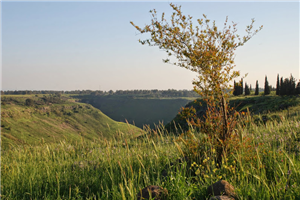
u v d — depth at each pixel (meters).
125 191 4.46
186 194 4.02
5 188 5.14
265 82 72.06
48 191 5.08
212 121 5.79
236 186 4.20
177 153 6.36
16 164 6.54
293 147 6.01
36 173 6.00
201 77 5.85
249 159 4.94
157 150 6.59
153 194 3.97
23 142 8.96
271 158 5.18
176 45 5.98
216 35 6.09
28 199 4.79
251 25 5.92
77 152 8.38
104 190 4.67
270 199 3.78
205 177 4.50
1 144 8.78
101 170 5.94
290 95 54.06
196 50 5.91
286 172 4.26
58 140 9.38
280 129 8.21
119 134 7.62
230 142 5.36
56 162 7.17
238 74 5.70
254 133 7.15
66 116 178.88
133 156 6.81
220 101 5.73
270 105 41.53
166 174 5.34
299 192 3.58
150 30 6.15
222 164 4.79
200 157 5.44
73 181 5.43
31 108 172.62
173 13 6.07
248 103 51.16
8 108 156.88
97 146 8.84
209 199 3.65
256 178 4.19
